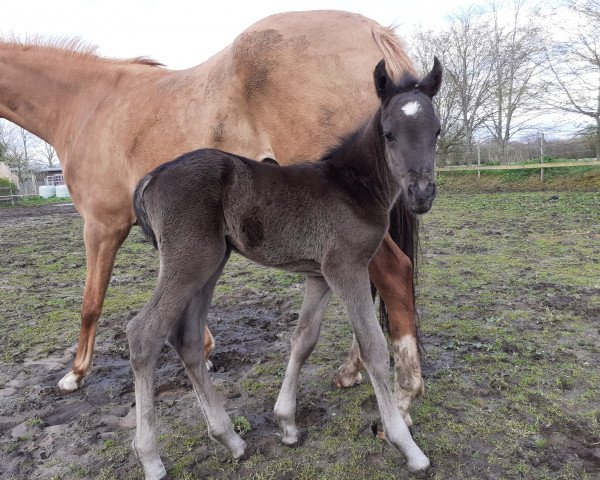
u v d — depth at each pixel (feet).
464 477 7.13
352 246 7.58
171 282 7.28
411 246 9.00
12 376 11.48
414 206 6.88
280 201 7.54
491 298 15.11
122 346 13.03
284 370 10.93
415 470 7.23
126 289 18.70
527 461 7.40
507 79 75.00
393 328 8.40
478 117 78.43
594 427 8.17
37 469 7.90
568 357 10.76
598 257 19.72
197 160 7.44
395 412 7.45
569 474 7.08
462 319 13.37
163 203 7.39
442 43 77.05
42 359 12.42
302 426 8.72
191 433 8.64
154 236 7.98
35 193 115.96
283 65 9.47
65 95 12.09
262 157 10.12
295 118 9.53
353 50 9.31
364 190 7.71
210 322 14.55
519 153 63.52
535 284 16.31
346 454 7.81
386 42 9.39
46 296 18.21
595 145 56.08
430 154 6.98
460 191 55.26
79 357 10.73
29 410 9.89
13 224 46.09
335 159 7.88
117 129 11.09
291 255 7.83
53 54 12.15
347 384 9.85
